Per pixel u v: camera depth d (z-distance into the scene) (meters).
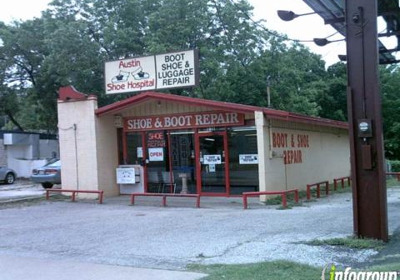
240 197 15.81
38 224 11.98
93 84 25.67
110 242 9.34
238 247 8.38
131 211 13.78
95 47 25.80
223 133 16.12
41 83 31.50
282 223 10.59
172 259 7.75
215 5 27.08
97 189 17.00
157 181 17.36
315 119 17.88
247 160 15.72
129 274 6.88
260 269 6.66
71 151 17.56
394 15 11.31
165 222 11.51
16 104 36.16
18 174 30.34
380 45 13.29
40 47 30.83
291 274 6.32
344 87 43.56
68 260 7.99
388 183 22.67
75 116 17.45
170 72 16.33
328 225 10.05
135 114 17.59
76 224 11.73
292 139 17.70
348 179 22.58
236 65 26.53
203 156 16.50
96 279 6.70
